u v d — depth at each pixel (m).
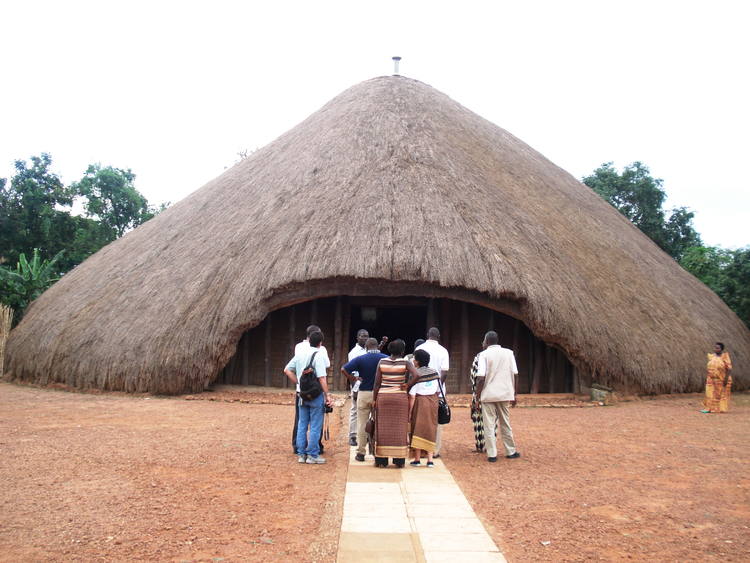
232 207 20.03
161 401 14.90
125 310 17.33
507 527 5.96
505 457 9.25
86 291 19.94
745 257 24.75
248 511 6.34
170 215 23.00
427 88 25.38
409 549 5.31
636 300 17.61
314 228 16.38
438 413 8.80
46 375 17.89
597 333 15.59
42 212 36.06
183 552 5.21
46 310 20.83
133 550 5.24
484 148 21.88
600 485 7.61
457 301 17.09
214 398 15.20
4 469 7.92
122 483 7.32
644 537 5.77
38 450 9.09
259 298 15.58
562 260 16.81
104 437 10.18
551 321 15.16
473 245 15.72
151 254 19.78
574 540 5.64
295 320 17.36
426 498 6.93
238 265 16.64
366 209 16.50
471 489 7.34
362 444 8.93
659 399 16.22
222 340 15.50
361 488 7.34
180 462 8.42
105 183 47.94
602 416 13.45
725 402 14.23
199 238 19.05
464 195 17.42
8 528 5.72
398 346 8.65
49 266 30.47
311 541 5.51
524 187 20.44
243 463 8.44
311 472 8.03
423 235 15.71
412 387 8.66
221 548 5.31
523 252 16.20
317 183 18.38
